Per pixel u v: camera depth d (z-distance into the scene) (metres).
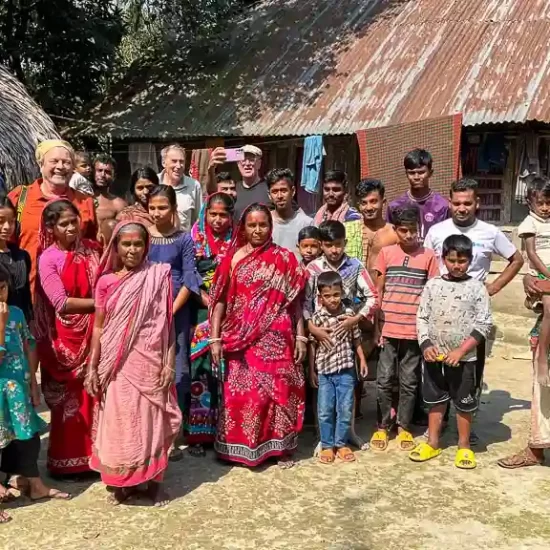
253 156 5.38
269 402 4.04
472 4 10.95
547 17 9.91
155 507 3.54
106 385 3.52
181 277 4.11
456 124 8.27
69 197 4.79
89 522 3.38
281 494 3.71
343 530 3.32
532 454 4.12
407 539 3.24
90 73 13.02
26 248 4.67
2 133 7.16
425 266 4.36
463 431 4.18
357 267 4.34
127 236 3.47
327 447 4.22
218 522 3.39
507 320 8.12
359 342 4.33
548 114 8.07
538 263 4.24
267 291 3.99
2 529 3.30
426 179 4.84
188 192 5.61
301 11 12.99
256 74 11.61
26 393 3.52
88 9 12.63
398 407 4.50
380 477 3.95
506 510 3.55
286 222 4.75
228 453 4.06
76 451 3.81
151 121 11.29
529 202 4.43
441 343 4.12
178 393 4.16
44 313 3.75
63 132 11.84
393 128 8.77
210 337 4.02
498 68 9.24
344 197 4.93
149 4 12.42
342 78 10.59
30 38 12.18
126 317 3.48
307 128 9.75
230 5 13.12
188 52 12.86
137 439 3.47
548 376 3.98
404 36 10.92
